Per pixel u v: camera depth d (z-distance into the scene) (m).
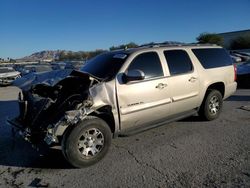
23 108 4.77
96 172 4.08
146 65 5.07
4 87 20.06
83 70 5.34
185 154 4.56
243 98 9.36
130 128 4.90
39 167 4.36
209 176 3.76
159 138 5.41
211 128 5.91
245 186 3.46
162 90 5.16
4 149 5.18
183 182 3.64
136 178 3.83
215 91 6.38
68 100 4.39
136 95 4.79
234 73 6.93
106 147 4.43
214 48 6.62
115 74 4.69
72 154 4.09
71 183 3.80
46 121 4.33
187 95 5.66
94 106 4.31
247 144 4.89
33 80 6.93
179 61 5.65
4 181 3.93
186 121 6.48
